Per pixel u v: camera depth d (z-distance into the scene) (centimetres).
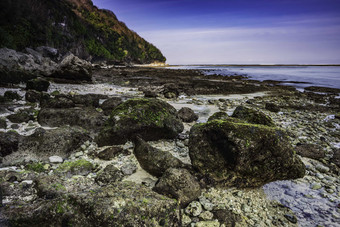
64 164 457
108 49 8938
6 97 995
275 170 419
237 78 3375
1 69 1366
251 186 434
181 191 371
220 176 432
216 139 441
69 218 278
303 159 580
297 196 422
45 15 4809
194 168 460
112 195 298
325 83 2942
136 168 483
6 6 1523
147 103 641
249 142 403
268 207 388
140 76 3128
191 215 352
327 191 439
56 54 3606
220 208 373
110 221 261
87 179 418
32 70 1766
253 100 1473
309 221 357
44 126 681
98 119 688
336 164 558
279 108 1200
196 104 1253
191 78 3069
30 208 285
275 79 3556
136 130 591
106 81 2325
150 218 279
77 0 9231
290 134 772
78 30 6681
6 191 340
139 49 12188
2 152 463
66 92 1370
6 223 268
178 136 671
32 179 396
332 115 1154
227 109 1135
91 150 556
